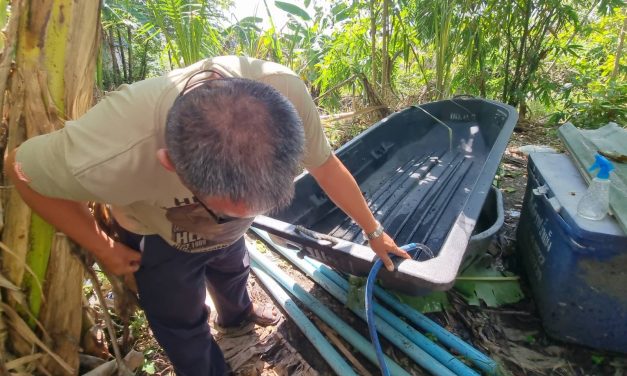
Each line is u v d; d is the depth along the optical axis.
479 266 2.29
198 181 0.76
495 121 3.18
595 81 4.93
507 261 2.49
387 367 1.60
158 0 2.88
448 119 3.56
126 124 0.96
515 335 1.98
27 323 1.45
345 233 2.40
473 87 5.12
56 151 0.97
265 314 2.04
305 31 4.14
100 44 1.40
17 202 1.29
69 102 1.29
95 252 1.26
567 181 1.98
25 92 1.23
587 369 1.82
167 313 1.41
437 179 2.94
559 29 4.93
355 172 2.83
